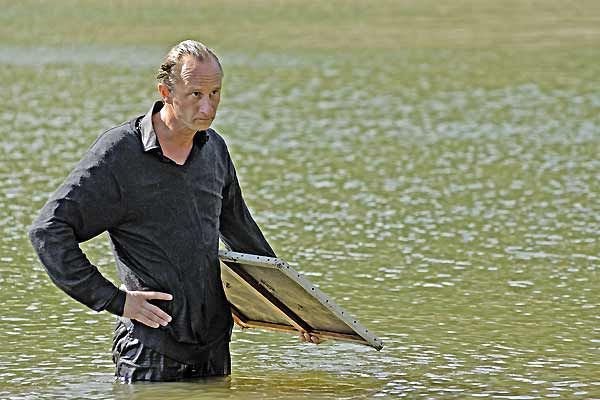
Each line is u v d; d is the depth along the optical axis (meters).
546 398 20.45
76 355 22.95
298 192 37.84
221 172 20.19
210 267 19.97
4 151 44.09
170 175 19.48
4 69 66.06
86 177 19.20
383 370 21.98
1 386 21.08
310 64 67.38
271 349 23.31
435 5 91.88
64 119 51.28
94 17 87.56
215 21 84.88
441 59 68.81
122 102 55.75
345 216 34.66
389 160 43.03
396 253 30.61
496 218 34.41
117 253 19.88
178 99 19.12
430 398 20.45
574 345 23.41
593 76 62.41
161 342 20.03
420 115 52.53
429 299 26.58
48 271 19.22
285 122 50.94
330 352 23.11
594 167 41.50
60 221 19.08
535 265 29.45
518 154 43.94
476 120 51.12
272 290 20.62
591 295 26.86
